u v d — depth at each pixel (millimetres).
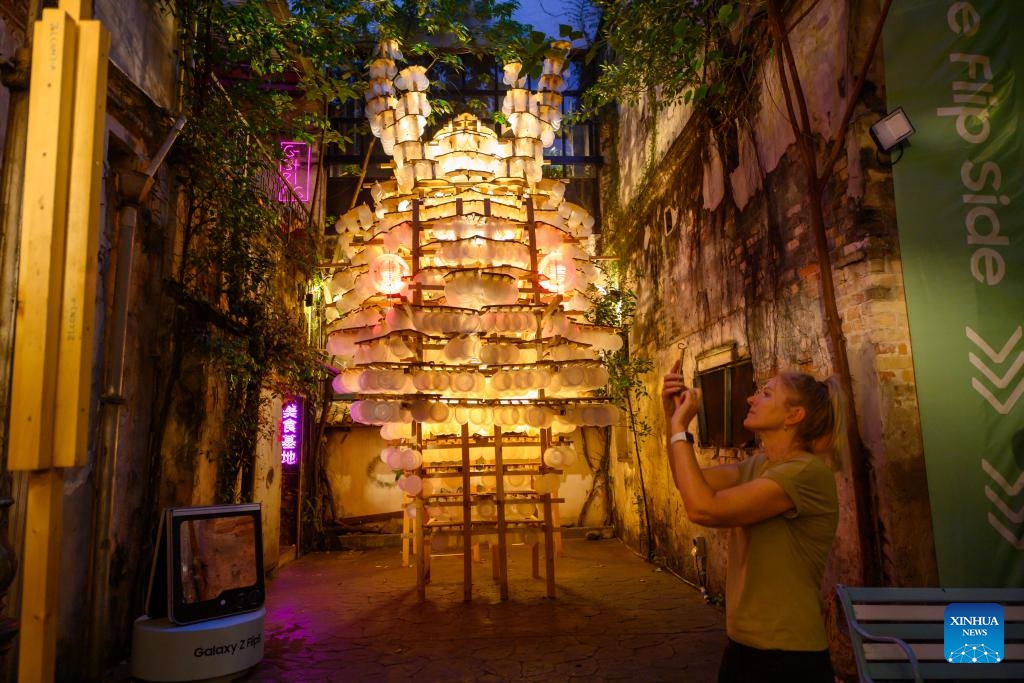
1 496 1900
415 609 6316
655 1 5688
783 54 4965
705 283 6621
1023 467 3850
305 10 6625
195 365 6055
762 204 5344
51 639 1681
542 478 6668
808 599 1788
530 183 7266
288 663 4859
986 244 4031
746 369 5719
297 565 8789
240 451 6949
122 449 4984
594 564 8391
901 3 4207
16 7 3660
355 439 10531
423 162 7027
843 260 4215
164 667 4301
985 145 4102
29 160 1742
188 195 5941
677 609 6113
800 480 1819
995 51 4168
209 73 5926
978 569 3771
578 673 4551
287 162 7496
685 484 1840
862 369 4035
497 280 6332
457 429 7242
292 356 8125
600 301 9406
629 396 9125
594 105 11055
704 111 6469
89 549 4523
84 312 1750
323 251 9977
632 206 9297
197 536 4672
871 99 4152
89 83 1815
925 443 3854
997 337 3949
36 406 1661
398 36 7992
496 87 11461
